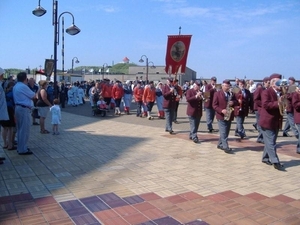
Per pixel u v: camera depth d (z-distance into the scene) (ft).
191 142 32.99
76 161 24.43
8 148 28.09
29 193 17.37
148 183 19.30
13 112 27.07
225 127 28.32
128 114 63.77
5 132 28.58
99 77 247.70
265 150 24.32
